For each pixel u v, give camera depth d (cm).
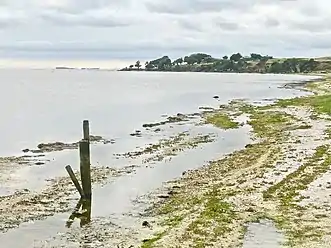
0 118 7038
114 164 3425
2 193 2662
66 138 4981
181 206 2311
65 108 8725
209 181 2795
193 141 4381
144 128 5562
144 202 2447
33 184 2875
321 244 1716
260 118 5744
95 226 2089
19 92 13938
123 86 17575
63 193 2661
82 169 2508
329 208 2153
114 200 2503
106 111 8044
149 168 3262
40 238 1955
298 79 18888
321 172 2812
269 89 12850
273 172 2873
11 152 4081
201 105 8612
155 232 1961
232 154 3631
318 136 4150
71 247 1842
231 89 13588
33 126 6100
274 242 1744
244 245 1719
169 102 9619
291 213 2094
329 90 10600
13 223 2158
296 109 6456
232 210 2166
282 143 3903
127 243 1852
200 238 1814
